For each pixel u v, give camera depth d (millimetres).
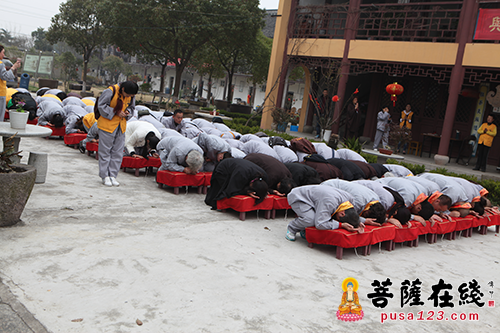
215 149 6676
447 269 4969
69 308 2783
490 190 9383
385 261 4914
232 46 21422
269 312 3162
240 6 20156
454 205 6582
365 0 16531
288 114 15086
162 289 3250
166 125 8422
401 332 3230
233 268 3879
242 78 38781
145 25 20625
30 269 3213
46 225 4152
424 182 6238
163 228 4680
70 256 3549
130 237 4223
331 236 4691
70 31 28094
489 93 12398
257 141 7641
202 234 4699
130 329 2645
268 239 4977
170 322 2803
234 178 5613
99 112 5953
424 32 15180
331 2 17344
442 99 14367
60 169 6605
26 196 4012
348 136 15766
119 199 5539
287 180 5926
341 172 7309
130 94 5953
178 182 6289
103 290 3084
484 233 7211
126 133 7285
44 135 4828
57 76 37375
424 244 6031
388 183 5934
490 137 11398
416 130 14852
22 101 4938
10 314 2621
